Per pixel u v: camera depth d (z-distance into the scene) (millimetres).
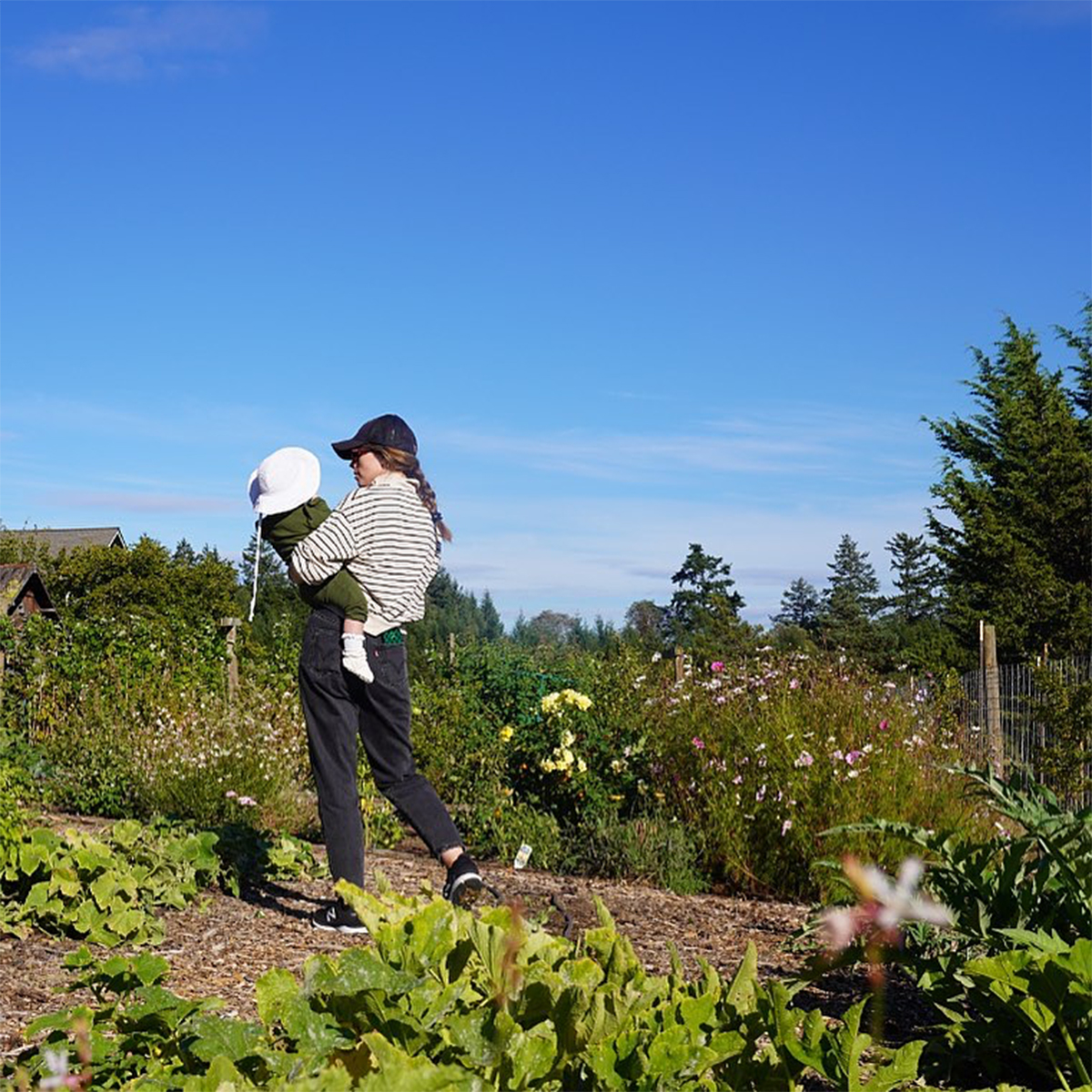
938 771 7758
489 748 9969
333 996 2438
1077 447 27031
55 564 33656
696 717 8805
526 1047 2262
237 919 5340
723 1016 2520
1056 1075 3215
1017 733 11555
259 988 2533
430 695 12242
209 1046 2400
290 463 5516
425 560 5539
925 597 38344
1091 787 10125
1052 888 3758
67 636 13492
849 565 48969
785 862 7430
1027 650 24250
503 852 8211
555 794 9016
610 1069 2271
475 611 44375
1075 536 26172
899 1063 2307
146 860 5621
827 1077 2344
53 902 4816
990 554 25812
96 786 9617
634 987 2643
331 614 5441
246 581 34969
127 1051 2678
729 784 7902
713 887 7637
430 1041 2357
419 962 2664
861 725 8109
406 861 7621
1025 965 3023
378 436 5504
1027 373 28047
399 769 5539
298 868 6344
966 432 28219
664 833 7867
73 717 11930
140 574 33156
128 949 4668
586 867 7895
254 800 8898
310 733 5457
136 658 13781
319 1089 1997
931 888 3902
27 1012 3732
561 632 40344
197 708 11648
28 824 8016
